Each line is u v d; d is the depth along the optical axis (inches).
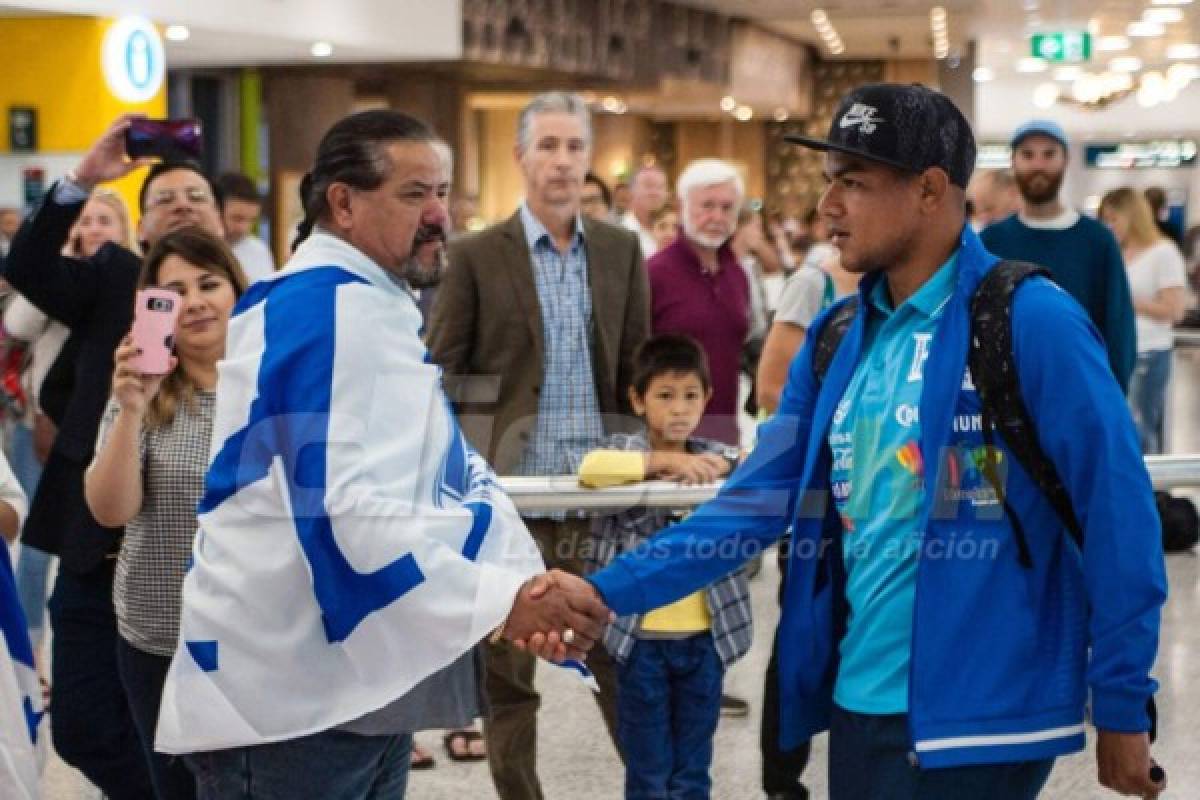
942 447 89.1
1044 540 89.8
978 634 89.2
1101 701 87.4
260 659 93.4
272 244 700.0
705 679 135.6
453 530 94.2
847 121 92.0
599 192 365.4
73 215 147.5
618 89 873.5
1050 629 90.6
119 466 117.0
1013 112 1370.6
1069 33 981.2
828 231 94.5
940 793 90.6
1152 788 88.7
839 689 95.0
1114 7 883.4
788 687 97.8
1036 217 204.1
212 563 94.2
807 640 97.2
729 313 191.8
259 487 92.4
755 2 901.2
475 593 91.1
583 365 158.6
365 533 89.9
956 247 92.5
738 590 135.5
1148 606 86.7
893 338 93.6
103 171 149.6
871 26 1011.9
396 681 92.0
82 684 134.3
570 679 193.5
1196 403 364.8
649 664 133.4
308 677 93.4
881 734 91.5
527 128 159.0
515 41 716.7
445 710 99.8
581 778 161.0
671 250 191.9
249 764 96.3
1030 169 201.2
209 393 122.6
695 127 1283.2
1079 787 161.2
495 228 158.7
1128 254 321.7
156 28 508.4
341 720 93.3
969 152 93.0
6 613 122.5
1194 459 128.2
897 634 91.4
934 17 950.4
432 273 99.0
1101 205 324.2
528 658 141.4
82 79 483.5
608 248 161.2
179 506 119.7
